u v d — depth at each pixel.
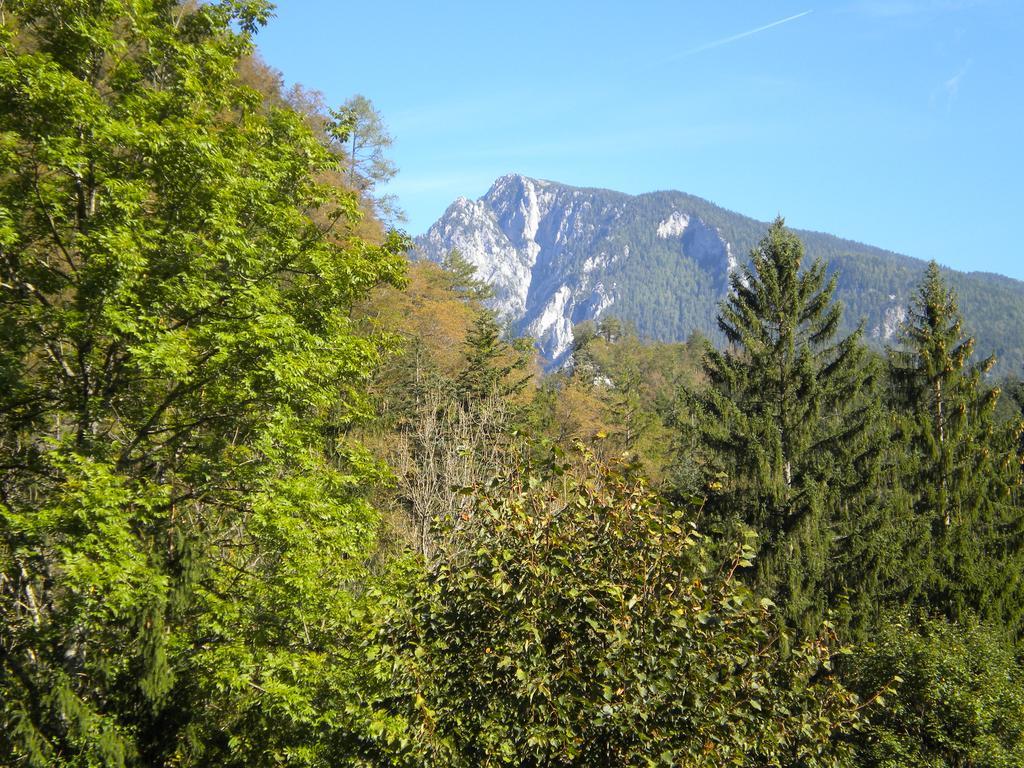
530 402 38.50
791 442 22.61
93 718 9.38
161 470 12.75
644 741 6.21
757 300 23.83
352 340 13.06
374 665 8.77
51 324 11.14
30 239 11.29
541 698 6.41
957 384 26.28
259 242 12.79
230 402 11.88
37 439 12.00
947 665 15.04
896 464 24.56
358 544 13.10
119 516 9.60
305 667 10.59
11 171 11.04
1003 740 14.71
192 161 11.16
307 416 13.38
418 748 6.44
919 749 14.48
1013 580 21.95
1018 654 20.31
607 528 7.18
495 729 6.48
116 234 10.34
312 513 11.83
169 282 10.97
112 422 12.31
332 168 13.92
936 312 27.09
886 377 27.39
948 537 23.22
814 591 20.48
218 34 13.29
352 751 8.06
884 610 20.47
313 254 12.67
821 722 7.30
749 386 23.39
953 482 24.73
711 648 6.84
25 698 9.55
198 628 11.01
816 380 22.77
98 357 11.87
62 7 11.66
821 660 7.77
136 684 9.93
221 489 11.96
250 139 13.21
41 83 10.18
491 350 35.53
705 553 7.48
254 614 11.73
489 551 6.90
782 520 21.30
